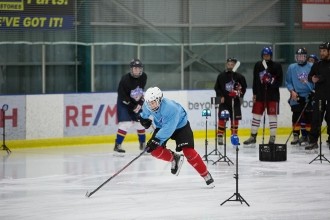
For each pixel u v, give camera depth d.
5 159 25.20
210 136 31.59
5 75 30.88
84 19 32.16
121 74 33.75
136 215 16.28
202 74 34.97
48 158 25.41
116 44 33.41
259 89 27.72
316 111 25.62
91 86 32.28
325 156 25.39
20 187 19.89
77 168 23.14
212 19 35.00
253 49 35.50
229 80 27.27
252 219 15.84
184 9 34.66
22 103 27.98
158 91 17.84
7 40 30.73
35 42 31.34
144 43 34.09
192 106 31.34
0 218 16.19
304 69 27.84
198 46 34.84
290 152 26.45
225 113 22.78
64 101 28.80
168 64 34.53
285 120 32.84
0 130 27.56
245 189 19.28
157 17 34.19
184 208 16.95
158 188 19.50
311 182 20.31
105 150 27.48
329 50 25.19
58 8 30.61
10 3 29.73
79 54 32.22
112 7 33.09
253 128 28.17
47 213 16.61
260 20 35.50
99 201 17.86
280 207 17.03
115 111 29.92
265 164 23.55
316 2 35.75
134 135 30.25
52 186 20.03
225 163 23.69
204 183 20.19
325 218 15.94
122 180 20.80
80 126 29.19
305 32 35.94
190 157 19.00
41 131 28.41
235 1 35.25
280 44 35.59
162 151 18.88
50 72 31.84
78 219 15.98
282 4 35.69
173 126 17.97
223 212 16.52
